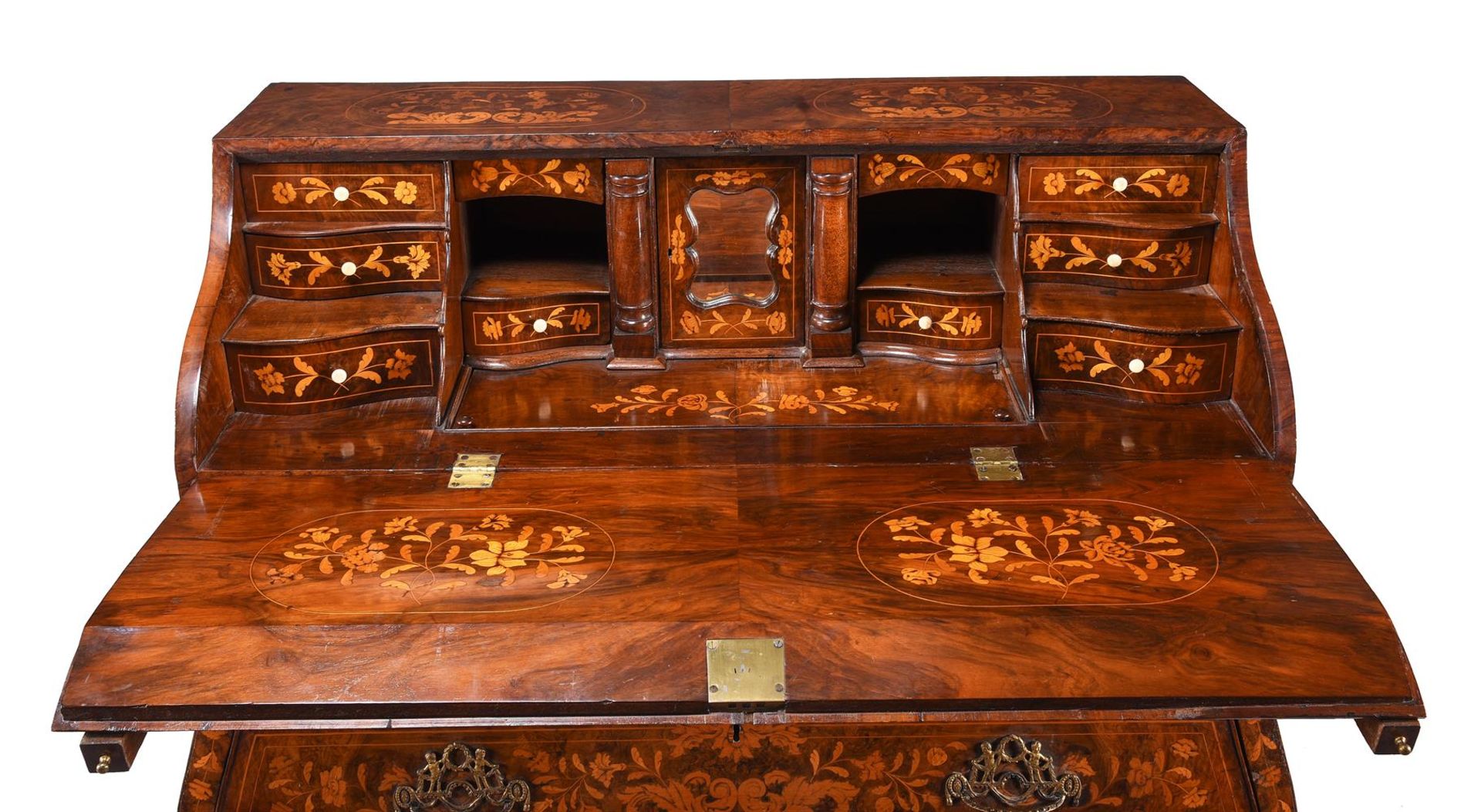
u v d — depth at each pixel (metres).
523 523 3.61
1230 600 3.36
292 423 4.00
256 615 3.33
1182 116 4.08
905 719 3.25
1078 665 3.27
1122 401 4.09
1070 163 4.03
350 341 3.99
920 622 3.31
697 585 3.41
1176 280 4.11
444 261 4.07
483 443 3.91
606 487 3.74
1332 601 3.36
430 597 3.38
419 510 3.66
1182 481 3.77
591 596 3.38
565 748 3.71
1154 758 3.75
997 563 3.47
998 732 3.71
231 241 4.00
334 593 3.39
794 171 4.06
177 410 3.80
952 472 3.80
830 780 3.75
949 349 4.22
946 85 4.46
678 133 3.99
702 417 4.01
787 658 3.27
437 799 3.73
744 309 4.20
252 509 3.67
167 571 3.45
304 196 4.04
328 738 3.71
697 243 4.39
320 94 4.43
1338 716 3.25
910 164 4.05
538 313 4.19
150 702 3.23
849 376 4.17
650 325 4.18
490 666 3.26
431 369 4.10
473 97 4.39
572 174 4.05
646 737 3.71
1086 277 4.13
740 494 3.71
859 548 3.52
